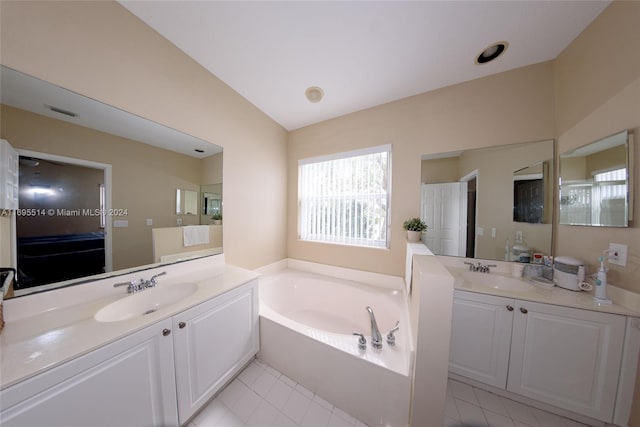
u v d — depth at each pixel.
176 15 1.18
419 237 1.77
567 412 1.13
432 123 1.78
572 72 1.29
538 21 1.16
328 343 1.22
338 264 2.26
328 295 2.12
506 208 1.56
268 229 2.28
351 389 1.14
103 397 0.77
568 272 1.27
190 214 1.55
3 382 0.57
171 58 1.38
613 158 1.09
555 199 1.43
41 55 0.91
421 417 0.92
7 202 0.86
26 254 0.90
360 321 1.92
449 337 0.86
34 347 0.72
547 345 1.13
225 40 1.34
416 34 1.25
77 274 1.04
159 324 0.93
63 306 0.99
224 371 1.25
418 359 0.91
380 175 2.04
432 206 1.80
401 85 1.72
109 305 1.04
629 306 1.02
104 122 1.12
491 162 1.60
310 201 2.45
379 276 2.03
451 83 1.69
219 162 1.74
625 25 1.02
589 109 1.20
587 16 1.13
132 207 1.25
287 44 1.36
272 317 1.50
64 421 0.68
